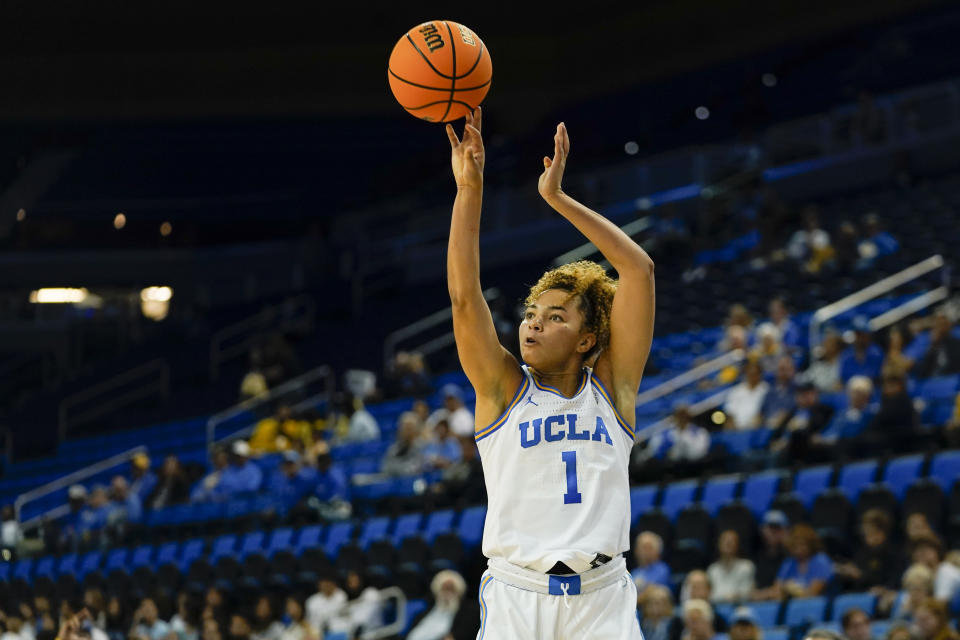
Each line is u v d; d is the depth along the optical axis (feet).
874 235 65.00
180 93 98.78
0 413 108.06
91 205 118.52
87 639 32.48
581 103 106.22
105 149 108.88
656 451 43.83
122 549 55.26
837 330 55.26
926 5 82.94
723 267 72.49
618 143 107.96
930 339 48.06
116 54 98.37
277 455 61.00
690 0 93.76
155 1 91.25
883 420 38.99
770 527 35.29
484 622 13.51
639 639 13.33
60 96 97.86
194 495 59.72
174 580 49.88
